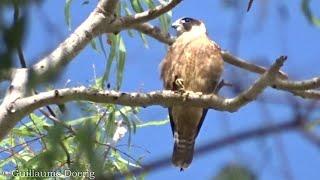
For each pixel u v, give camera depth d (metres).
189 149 13.55
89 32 10.45
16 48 3.98
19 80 9.22
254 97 8.50
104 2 10.73
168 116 13.38
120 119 11.66
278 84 8.22
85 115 6.78
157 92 9.18
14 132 11.45
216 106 8.98
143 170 4.23
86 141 5.39
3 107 9.19
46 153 5.93
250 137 4.09
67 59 9.93
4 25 3.95
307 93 9.95
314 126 4.25
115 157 11.04
